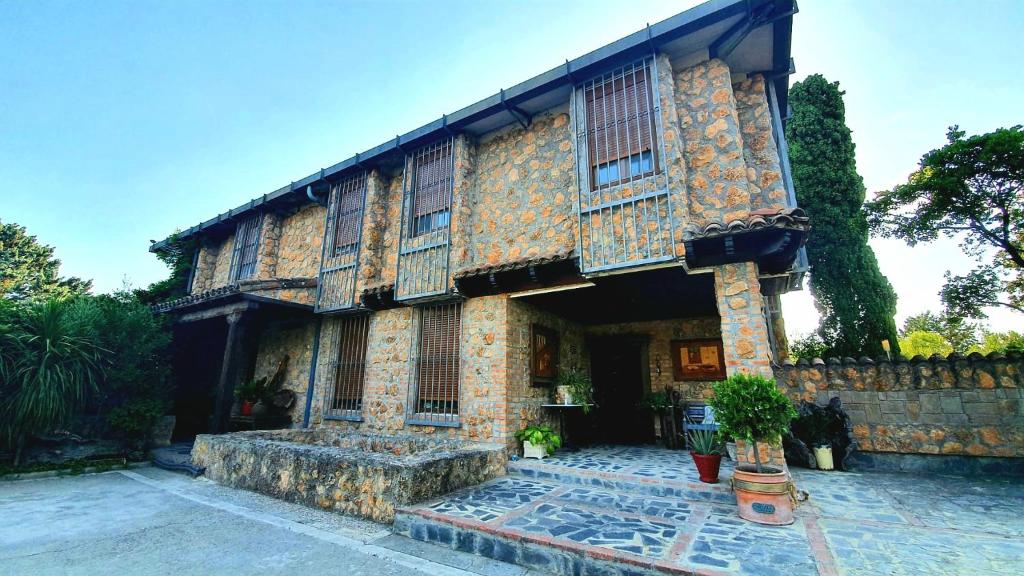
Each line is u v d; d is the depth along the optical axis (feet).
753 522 12.55
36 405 21.22
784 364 24.06
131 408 25.58
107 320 25.76
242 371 35.19
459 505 14.32
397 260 26.22
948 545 10.61
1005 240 26.18
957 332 67.41
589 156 20.61
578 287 20.45
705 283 20.52
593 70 21.11
